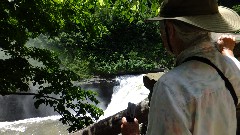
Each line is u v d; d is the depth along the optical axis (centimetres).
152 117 121
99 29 900
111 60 2464
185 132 115
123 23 2709
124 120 156
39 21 755
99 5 802
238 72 131
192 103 118
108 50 2562
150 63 2388
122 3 759
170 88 120
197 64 128
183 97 118
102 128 244
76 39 2572
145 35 2706
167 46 141
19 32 751
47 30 785
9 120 1698
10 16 767
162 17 135
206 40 131
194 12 129
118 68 2272
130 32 2709
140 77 1923
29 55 910
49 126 1530
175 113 115
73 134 266
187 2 129
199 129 117
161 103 119
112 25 2711
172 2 132
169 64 2312
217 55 131
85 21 868
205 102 119
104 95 1872
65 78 869
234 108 128
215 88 122
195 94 118
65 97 877
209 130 119
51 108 1733
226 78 127
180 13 131
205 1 129
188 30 130
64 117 877
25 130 1513
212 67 127
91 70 2216
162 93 120
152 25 2711
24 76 804
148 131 122
